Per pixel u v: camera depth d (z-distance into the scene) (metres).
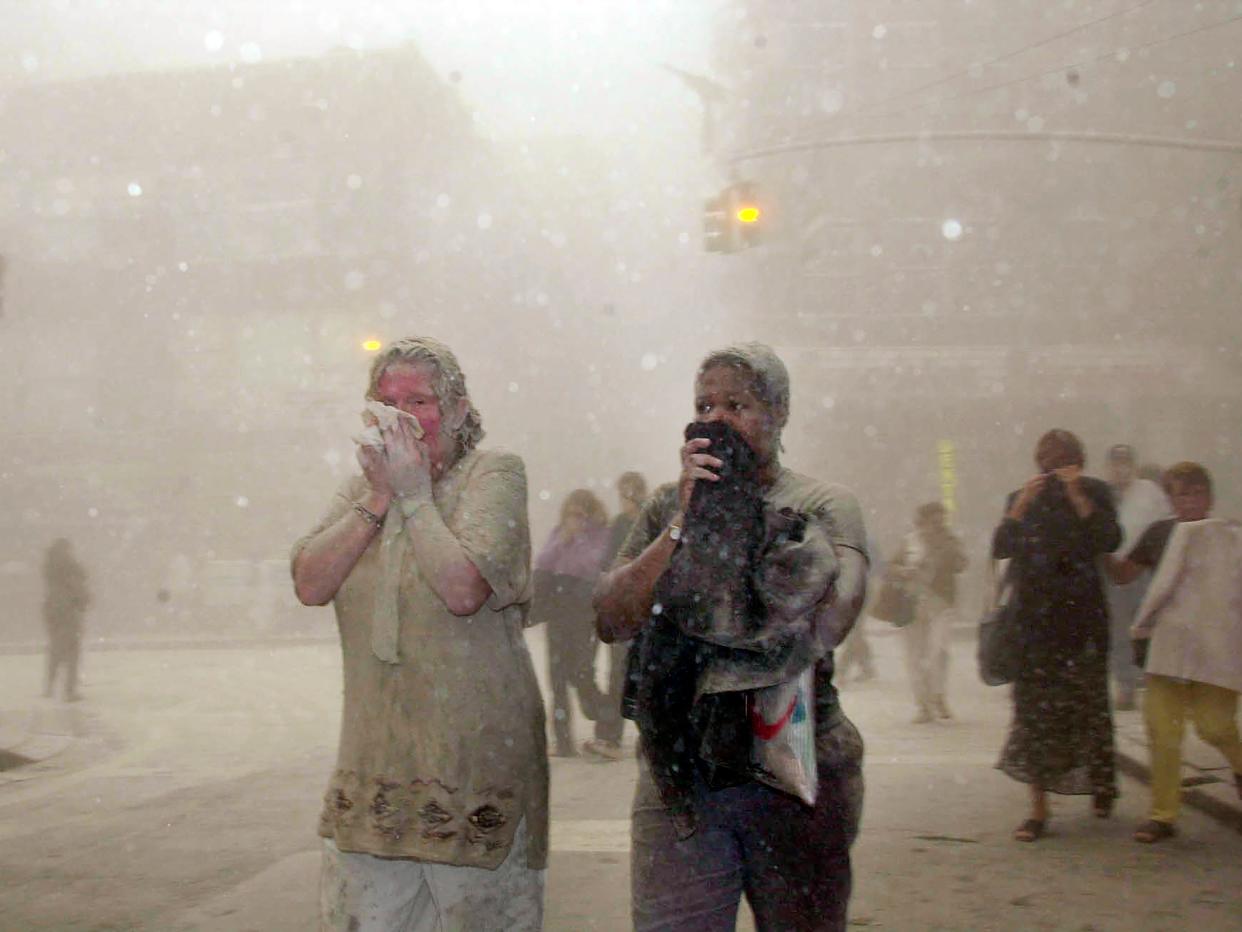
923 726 10.02
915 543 10.39
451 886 2.72
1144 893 5.15
